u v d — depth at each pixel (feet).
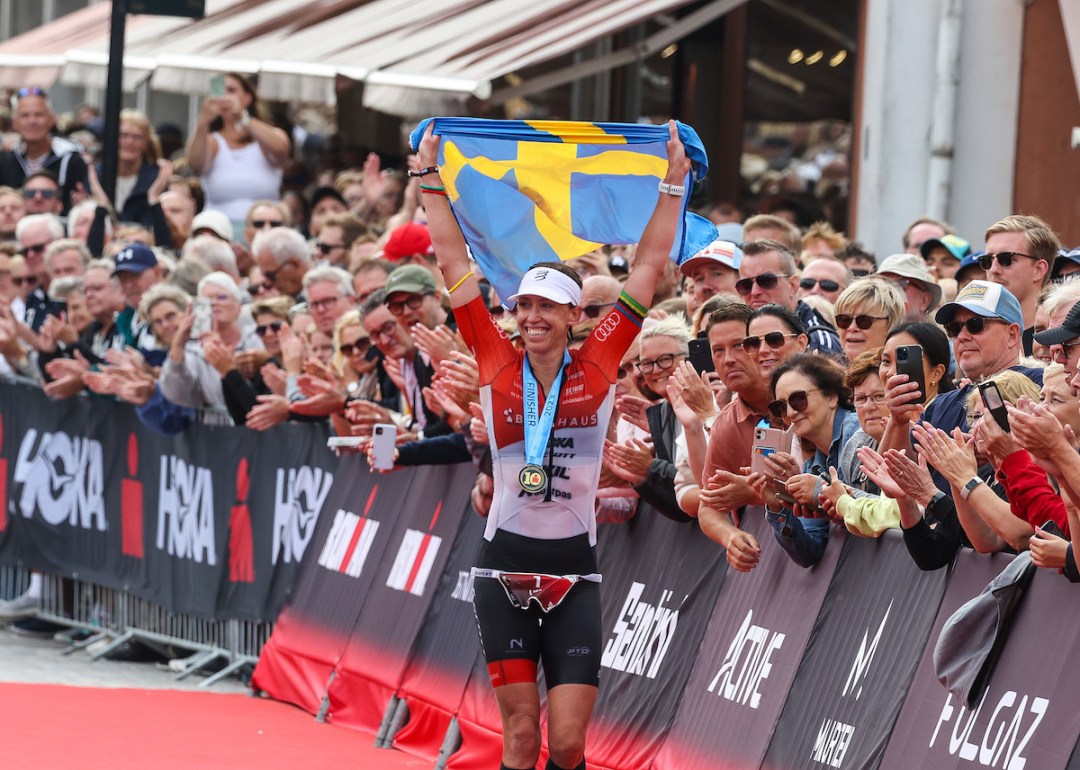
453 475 74.74
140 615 95.66
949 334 54.44
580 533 51.78
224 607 88.53
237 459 88.22
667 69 142.82
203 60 125.49
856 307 60.49
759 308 58.80
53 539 103.24
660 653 61.31
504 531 51.80
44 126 131.34
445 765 68.33
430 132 55.36
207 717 76.79
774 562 56.90
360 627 77.71
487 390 52.70
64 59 138.51
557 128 56.59
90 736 70.59
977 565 47.03
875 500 51.52
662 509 61.00
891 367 52.75
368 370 82.94
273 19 133.39
